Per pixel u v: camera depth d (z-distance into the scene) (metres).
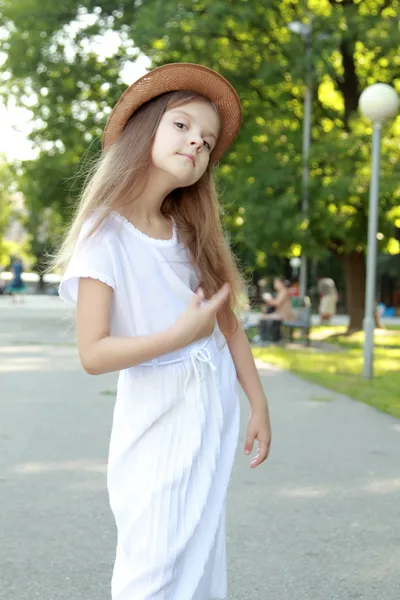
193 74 2.54
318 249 22.61
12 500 5.61
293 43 22.58
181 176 2.48
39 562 4.43
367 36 22.42
